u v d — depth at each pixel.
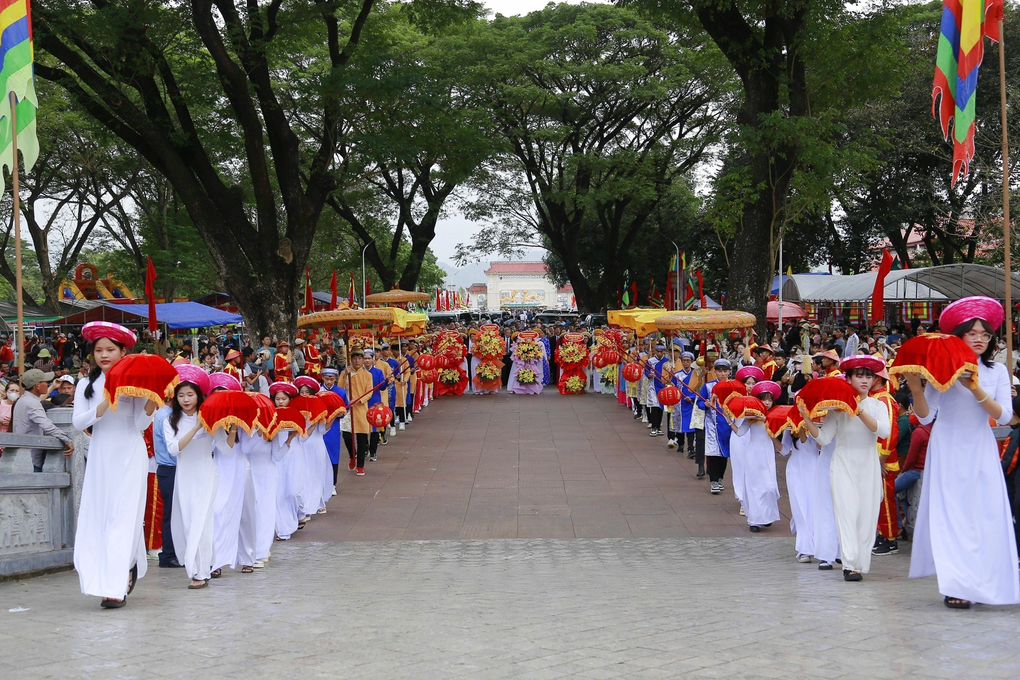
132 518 6.91
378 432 16.88
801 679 4.54
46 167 39.06
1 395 11.57
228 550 8.61
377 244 47.97
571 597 7.33
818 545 8.64
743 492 11.23
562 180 42.91
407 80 24.09
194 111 25.67
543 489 14.02
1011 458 7.54
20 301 9.77
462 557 9.95
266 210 24.27
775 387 11.03
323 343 25.75
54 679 4.81
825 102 26.56
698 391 14.41
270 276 24.47
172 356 18.00
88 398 6.79
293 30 24.53
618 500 13.20
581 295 45.53
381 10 29.36
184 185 23.45
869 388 7.86
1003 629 5.58
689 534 11.19
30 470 8.64
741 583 7.95
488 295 130.50
